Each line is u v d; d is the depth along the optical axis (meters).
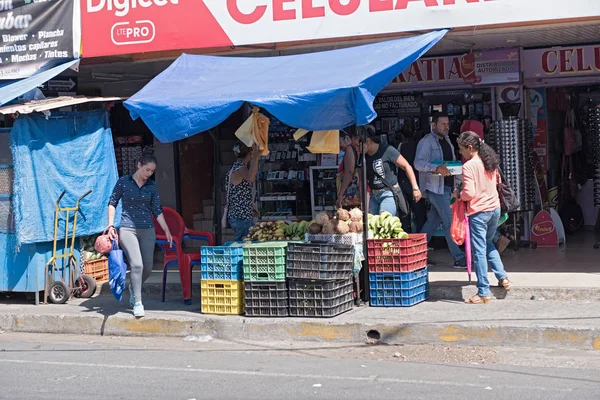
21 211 11.52
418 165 12.19
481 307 10.16
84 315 10.85
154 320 10.46
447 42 13.27
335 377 8.00
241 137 10.77
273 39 12.11
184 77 11.45
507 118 13.96
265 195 15.84
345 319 9.72
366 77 9.60
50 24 13.20
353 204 12.59
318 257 9.84
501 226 13.89
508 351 8.91
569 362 8.38
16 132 11.49
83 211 12.27
